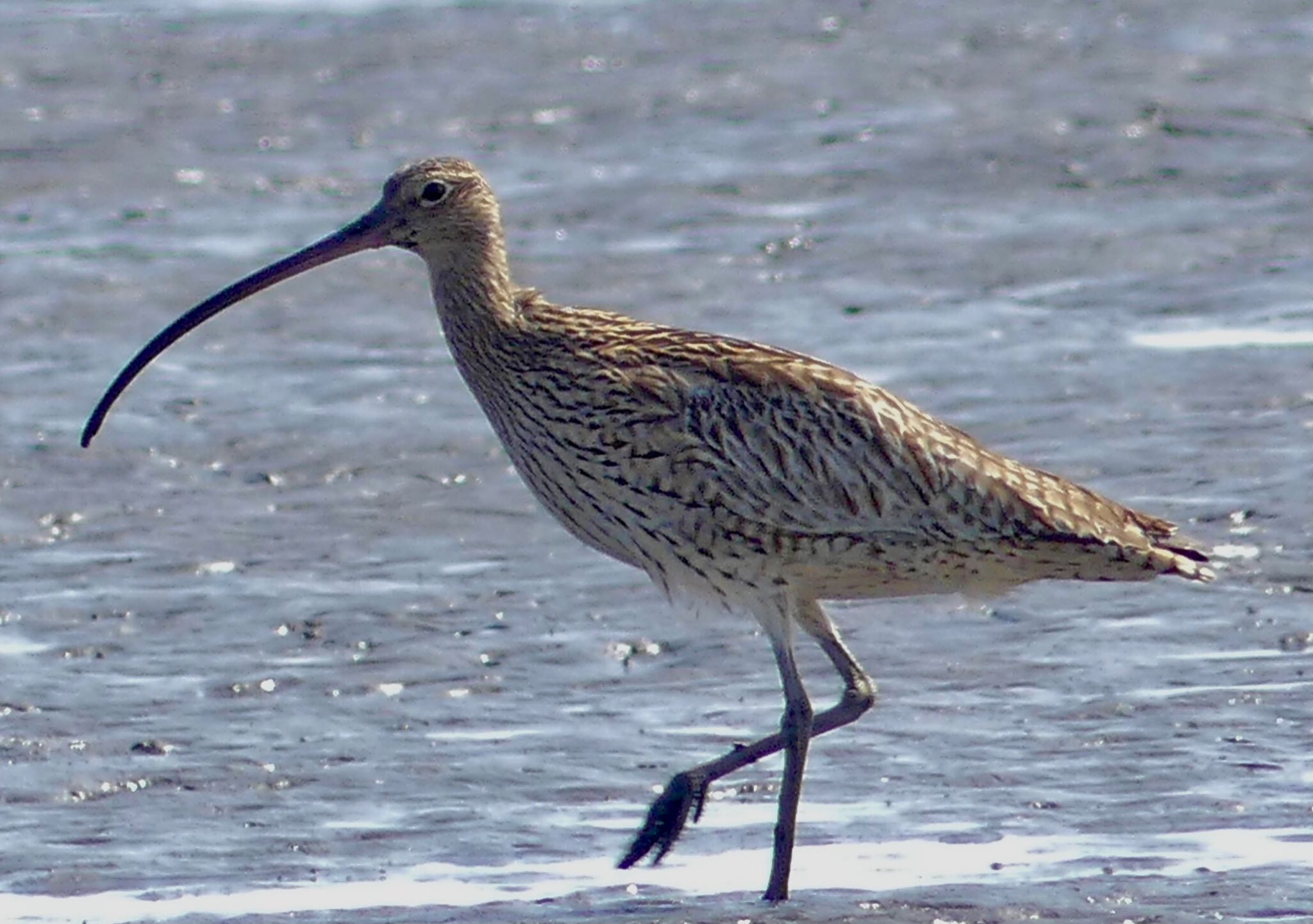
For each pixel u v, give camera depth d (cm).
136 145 2677
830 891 1061
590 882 1091
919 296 2092
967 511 1155
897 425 1159
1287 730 1239
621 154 2641
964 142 2622
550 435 1191
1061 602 1430
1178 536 1277
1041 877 1066
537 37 3291
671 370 1166
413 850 1131
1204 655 1344
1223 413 1753
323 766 1230
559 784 1209
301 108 2859
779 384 1160
